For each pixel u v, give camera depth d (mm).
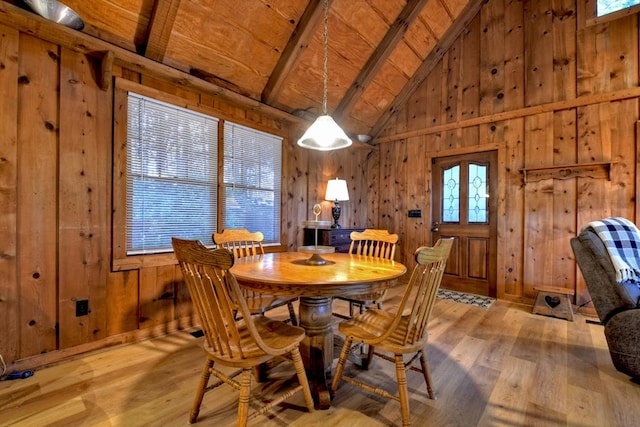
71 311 2115
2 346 1846
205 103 2943
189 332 2613
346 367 1990
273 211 3680
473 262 3986
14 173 1899
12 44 1891
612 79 3062
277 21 2879
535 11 3529
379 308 2258
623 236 2088
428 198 4367
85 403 1579
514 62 3662
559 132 3340
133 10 2277
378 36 3574
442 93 4254
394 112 4699
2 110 1856
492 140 3799
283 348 1397
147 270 2502
